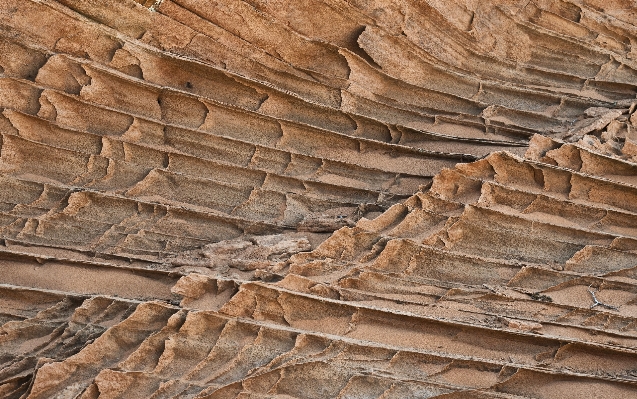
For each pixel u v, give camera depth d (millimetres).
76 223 7090
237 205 7352
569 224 6953
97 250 6953
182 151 7477
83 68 7148
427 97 8367
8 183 7137
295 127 7680
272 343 5938
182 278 6121
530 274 6668
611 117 7941
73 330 6195
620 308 6410
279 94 7668
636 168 7234
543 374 5828
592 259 6789
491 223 6898
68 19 7047
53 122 7180
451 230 6781
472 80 8578
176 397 5711
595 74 9070
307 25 7875
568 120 8375
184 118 7535
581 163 7234
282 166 7586
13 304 6445
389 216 6844
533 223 6887
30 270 6707
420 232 6816
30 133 7203
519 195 7008
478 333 6121
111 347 5980
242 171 7465
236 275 6539
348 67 7945
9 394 5949
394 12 8078
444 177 6969
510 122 8312
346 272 6527
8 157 7164
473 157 7422
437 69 8445
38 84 7098
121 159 7359
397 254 6680
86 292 6527
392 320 6164
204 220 7285
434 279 6648
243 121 7629
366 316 6156
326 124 7898
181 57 7363
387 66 8117
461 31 8516
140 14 7266
